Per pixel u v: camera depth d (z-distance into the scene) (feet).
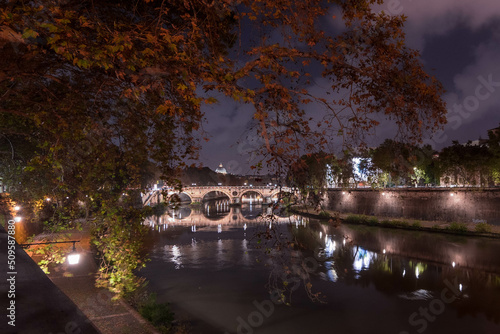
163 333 48.96
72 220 42.60
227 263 116.16
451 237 142.20
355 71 16.37
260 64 14.23
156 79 14.94
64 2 14.90
